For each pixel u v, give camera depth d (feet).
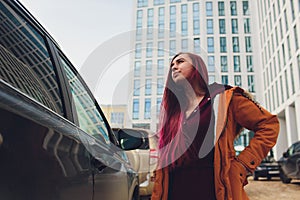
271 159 44.19
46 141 3.71
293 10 84.48
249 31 116.98
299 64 79.66
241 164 4.75
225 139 4.79
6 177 2.86
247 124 5.01
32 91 4.26
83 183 4.61
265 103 112.06
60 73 5.85
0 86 3.32
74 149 4.57
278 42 98.07
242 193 4.72
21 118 3.31
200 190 4.88
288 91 88.74
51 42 6.03
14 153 3.01
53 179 3.69
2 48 4.03
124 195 7.32
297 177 29.94
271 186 31.30
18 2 4.92
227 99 4.93
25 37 4.91
